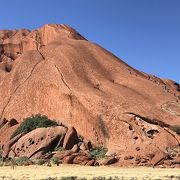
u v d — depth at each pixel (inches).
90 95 2935.5
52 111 3070.9
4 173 1695.4
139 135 2578.7
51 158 2304.4
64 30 4338.1
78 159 2182.6
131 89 3198.8
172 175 1601.9
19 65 3654.0
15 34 4817.9
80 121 2881.4
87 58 3489.2
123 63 3782.0
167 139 2448.3
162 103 2977.4
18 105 3297.2
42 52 3737.7
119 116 2741.1
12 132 2854.3
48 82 3198.8
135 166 2105.1
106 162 2166.6
